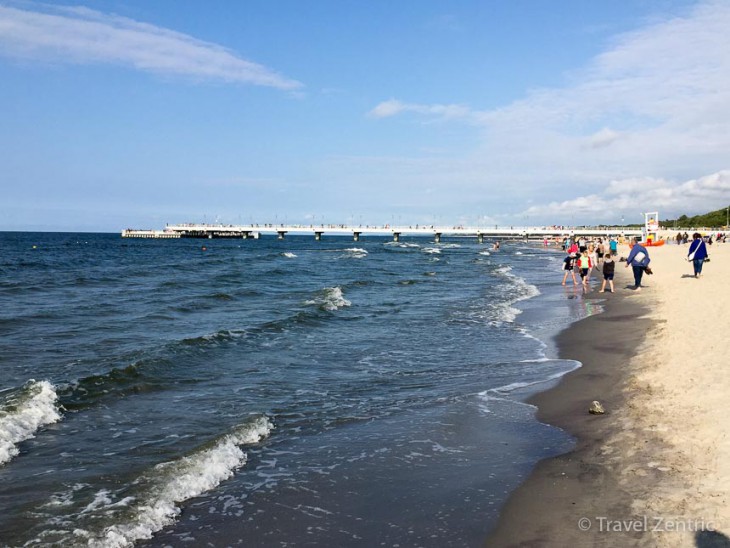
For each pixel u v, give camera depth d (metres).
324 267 41.78
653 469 5.36
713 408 6.72
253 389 9.30
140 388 9.16
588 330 14.44
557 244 121.81
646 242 64.50
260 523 4.91
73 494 5.37
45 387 8.53
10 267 39.47
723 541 3.96
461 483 5.62
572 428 7.06
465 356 11.84
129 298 21.23
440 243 129.25
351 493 5.48
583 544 4.25
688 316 13.95
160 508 5.11
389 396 8.94
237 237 152.00
